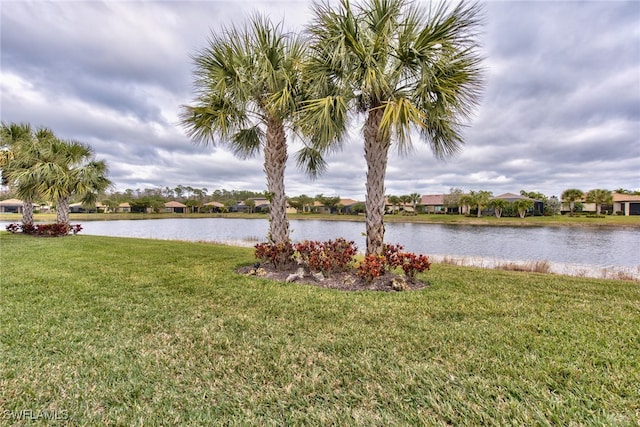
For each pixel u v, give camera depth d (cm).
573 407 171
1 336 264
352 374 210
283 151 577
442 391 189
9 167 1092
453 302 376
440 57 429
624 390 186
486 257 1213
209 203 6222
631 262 1107
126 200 5697
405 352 241
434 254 1311
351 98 461
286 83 500
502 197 4500
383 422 162
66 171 1168
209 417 167
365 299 386
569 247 1552
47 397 182
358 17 431
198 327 293
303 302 372
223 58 515
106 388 192
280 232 580
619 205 4078
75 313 326
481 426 158
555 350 242
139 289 427
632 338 264
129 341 260
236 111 563
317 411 172
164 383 199
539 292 432
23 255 713
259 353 240
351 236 2216
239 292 414
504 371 211
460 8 397
